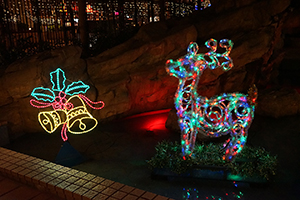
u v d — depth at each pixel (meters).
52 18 14.62
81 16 13.19
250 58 11.44
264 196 5.82
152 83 11.12
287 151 7.84
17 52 11.89
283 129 9.12
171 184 6.35
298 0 13.76
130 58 10.97
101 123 10.46
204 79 11.17
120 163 7.48
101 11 15.61
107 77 10.68
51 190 3.74
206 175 6.37
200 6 15.90
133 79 10.80
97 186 3.55
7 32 12.96
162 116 11.08
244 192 5.96
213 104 6.35
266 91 10.98
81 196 3.38
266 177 6.06
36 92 9.29
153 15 15.87
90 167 7.30
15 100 9.49
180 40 11.40
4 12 12.83
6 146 8.82
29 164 4.27
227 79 12.02
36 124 9.57
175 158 6.65
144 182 6.48
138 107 11.51
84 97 9.59
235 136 6.45
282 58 14.49
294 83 14.47
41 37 13.70
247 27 11.68
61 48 10.05
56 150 8.45
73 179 3.76
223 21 11.84
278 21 11.63
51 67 9.55
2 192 3.88
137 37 11.80
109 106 10.36
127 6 15.72
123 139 9.01
